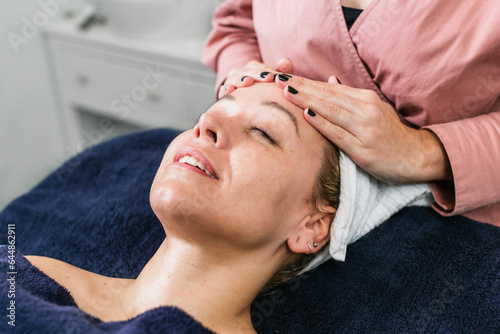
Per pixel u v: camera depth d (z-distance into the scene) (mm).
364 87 910
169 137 1213
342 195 798
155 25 1727
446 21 772
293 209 764
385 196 863
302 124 768
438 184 870
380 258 866
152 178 1066
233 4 1114
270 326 835
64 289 749
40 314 639
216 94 1080
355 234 856
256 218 715
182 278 746
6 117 1949
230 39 1138
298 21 895
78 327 623
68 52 1965
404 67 820
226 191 702
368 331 795
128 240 968
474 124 804
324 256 857
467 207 819
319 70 918
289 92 751
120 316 744
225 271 754
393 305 810
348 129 752
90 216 1000
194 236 719
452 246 847
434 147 804
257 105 771
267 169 720
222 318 753
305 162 760
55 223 1018
